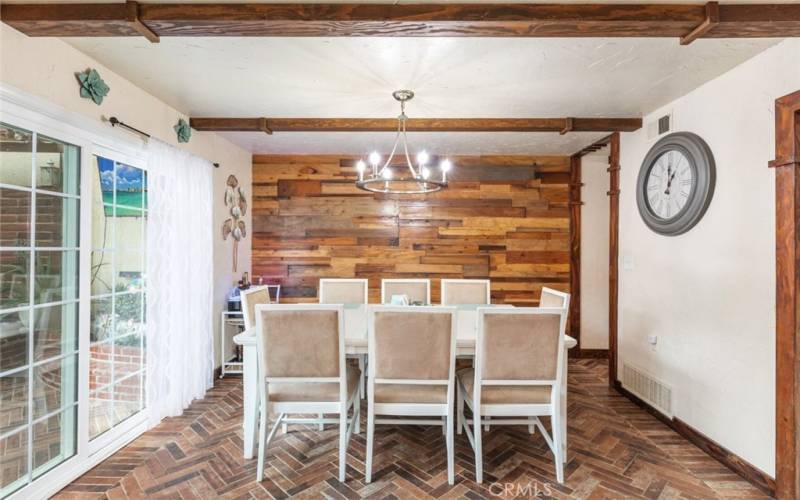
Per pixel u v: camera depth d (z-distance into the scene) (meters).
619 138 3.36
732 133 2.19
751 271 2.07
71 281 2.10
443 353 2.03
